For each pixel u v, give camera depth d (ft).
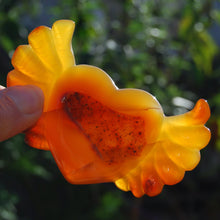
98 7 1.64
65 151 0.57
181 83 2.38
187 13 1.72
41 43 0.56
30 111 0.58
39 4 1.86
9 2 1.50
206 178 2.57
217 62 2.65
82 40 1.50
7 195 1.49
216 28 2.97
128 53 1.49
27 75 0.58
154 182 0.56
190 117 0.54
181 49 1.83
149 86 1.58
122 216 1.98
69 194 2.16
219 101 1.85
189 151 0.55
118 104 0.54
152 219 2.44
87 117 0.57
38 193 2.11
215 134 1.64
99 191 2.12
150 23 1.73
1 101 0.58
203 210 2.55
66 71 0.56
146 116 0.54
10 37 1.41
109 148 0.57
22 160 1.50
